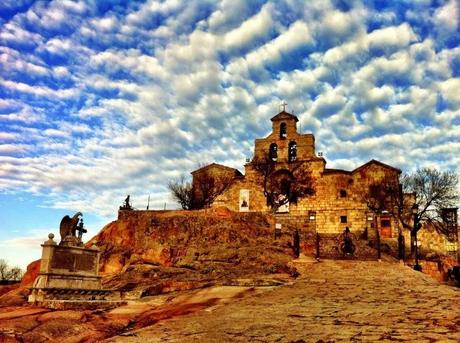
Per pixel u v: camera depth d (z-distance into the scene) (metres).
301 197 65.88
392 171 62.59
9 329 14.31
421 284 20.03
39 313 18.39
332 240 43.84
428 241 57.59
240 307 14.82
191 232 43.31
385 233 59.09
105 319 16.02
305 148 68.19
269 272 29.70
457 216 56.97
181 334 10.37
